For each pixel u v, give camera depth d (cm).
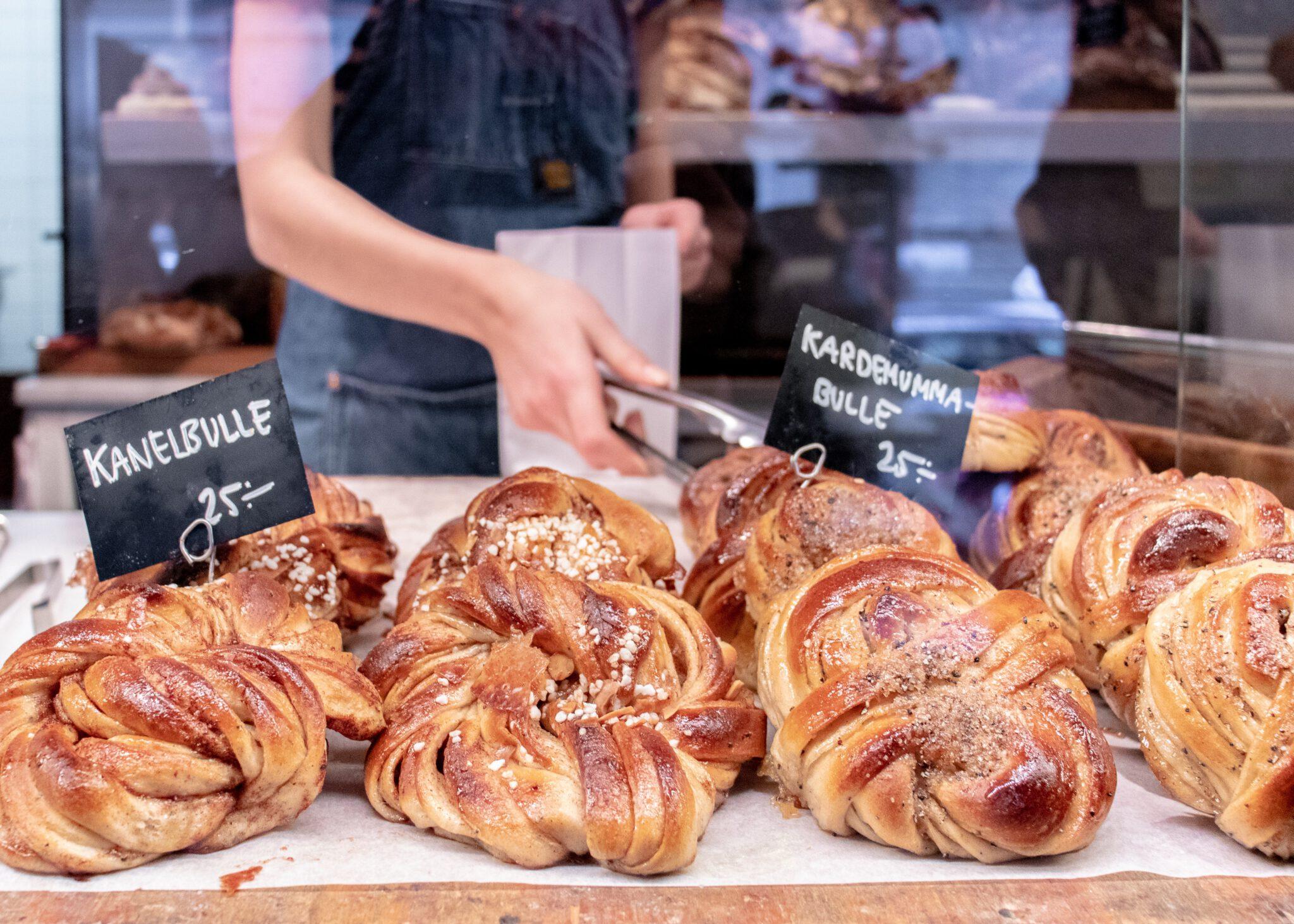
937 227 326
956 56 313
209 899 133
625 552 202
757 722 164
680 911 133
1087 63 307
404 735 161
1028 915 133
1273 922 132
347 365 336
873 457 212
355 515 248
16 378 307
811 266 331
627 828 138
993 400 244
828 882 140
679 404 289
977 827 142
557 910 133
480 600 173
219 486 185
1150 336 302
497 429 346
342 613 218
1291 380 205
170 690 144
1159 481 199
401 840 151
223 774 144
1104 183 316
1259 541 179
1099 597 184
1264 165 212
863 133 322
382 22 296
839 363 210
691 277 332
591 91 319
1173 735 158
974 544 244
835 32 315
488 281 307
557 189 327
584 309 311
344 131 311
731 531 215
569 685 171
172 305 312
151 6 282
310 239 303
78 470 181
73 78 288
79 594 227
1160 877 141
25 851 137
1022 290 326
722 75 320
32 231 298
